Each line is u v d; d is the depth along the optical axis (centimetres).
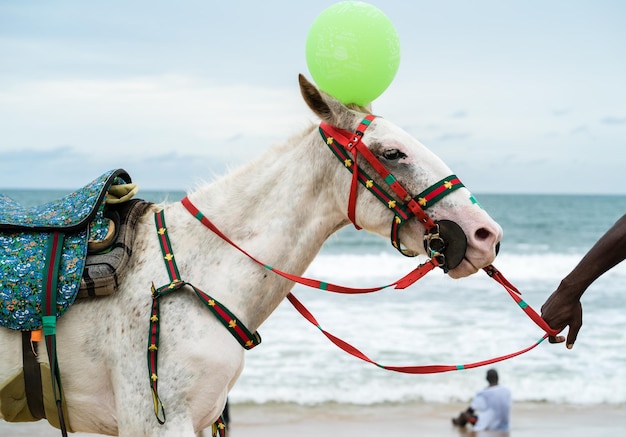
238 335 278
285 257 288
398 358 1088
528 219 5612
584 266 278
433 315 1438
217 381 272
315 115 287
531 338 1228
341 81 286
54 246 274
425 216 273
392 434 763
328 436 750
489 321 1377
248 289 283
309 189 288
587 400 915
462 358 1093
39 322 270
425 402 897
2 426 728
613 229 274
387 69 288
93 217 281
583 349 1173
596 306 1627
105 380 277
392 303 1578
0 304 268
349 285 2083
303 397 898
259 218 289
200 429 281
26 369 274
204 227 288
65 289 268
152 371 264
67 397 279
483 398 791
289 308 1484
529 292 1853
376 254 3005
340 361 1068
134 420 267
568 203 8569
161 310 271
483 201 9050
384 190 276
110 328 274
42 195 8738
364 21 284
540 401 912
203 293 273
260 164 296
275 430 767
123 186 296
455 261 270
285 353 1112
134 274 279
